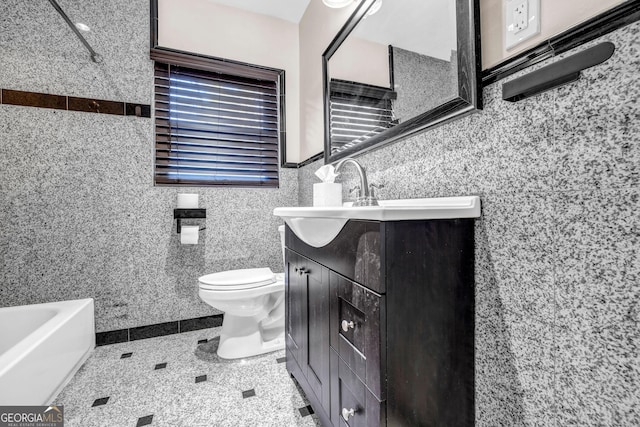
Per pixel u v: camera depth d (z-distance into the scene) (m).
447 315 0.70
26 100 1.45
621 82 0.47
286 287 1.29
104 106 1.60
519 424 0.66
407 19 1.01
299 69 2.12
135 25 1.67
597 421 0.52
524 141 0.63
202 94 1.89
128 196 1.66
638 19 0.45
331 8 1.61
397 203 0.92
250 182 2.00
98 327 1.59
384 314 0.61
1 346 1.27
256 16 2.00
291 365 1.21
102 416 1.04
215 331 1.79
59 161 1.51
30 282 1.46
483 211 0.73
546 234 0.59
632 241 0.47
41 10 1.48
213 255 1.86
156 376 1.29
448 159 0.84
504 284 0.68
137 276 1.67
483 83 0.72
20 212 1.45
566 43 0.54
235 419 1.03
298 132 2.13
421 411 0.66
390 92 1.09
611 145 0.49
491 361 0.72
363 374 0.67
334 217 0.72
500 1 0.68
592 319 0.53
